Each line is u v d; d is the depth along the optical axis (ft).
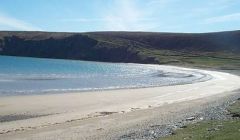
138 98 151.74
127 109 122.72
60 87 194.70
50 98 145.59
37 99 141.79
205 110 112.37
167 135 73.77
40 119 102.58
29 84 204.64
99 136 79.10
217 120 87.25
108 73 328.08
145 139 72.74
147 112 113.39
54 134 81.76
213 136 64.54
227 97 151.94
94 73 325.21
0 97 144.87
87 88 193.16
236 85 216.54
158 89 188.65
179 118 99.50
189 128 78.54
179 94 167.22
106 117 105.19
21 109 118.83
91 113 114.01
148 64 526.16
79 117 106.52
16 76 258.57
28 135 80.89
